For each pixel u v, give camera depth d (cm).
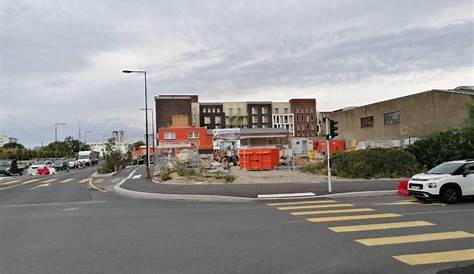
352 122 5662
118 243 900
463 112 3741
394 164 2520
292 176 2553
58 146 10656
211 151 7850
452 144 2728
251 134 7969
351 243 859
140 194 1934
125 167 5194
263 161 3080
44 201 1839
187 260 747
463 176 1503
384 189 1877
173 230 1035
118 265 725
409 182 1602
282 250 807
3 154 7875
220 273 666
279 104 13225
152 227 1086
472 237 902
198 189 2020
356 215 1226
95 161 8581
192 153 3938
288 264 710
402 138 4525
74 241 934
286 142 7662
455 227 1017
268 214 1277
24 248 877
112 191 2233
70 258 783
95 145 13700
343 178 2459
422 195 1517
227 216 1250
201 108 12394
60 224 1180
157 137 8694
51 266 732
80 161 7250
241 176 2570
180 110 10775
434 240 877
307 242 873
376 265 697
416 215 1211
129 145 10556
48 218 1307
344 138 5891
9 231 1087
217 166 3712
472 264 695
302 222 1117
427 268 677
